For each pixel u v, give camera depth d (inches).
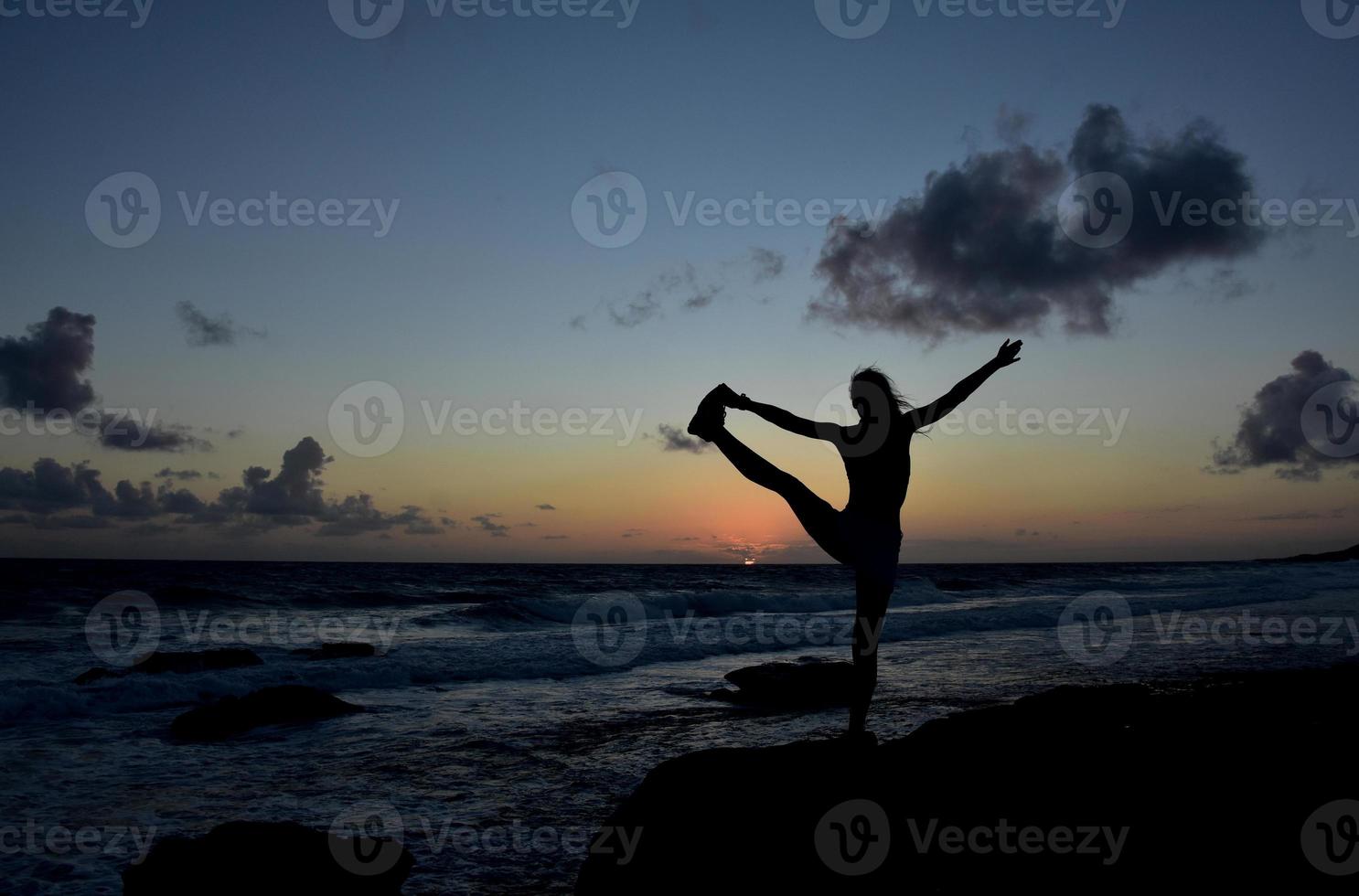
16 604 991.0
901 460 159.5
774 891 140.9
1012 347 156.7
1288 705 252.4
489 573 2493.8
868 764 166.9
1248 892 130.6
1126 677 468.4
